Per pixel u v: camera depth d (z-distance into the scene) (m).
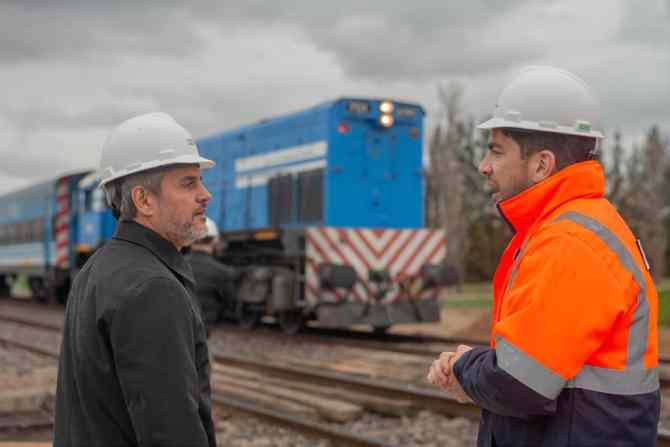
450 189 31.83
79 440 2.36
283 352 11.91
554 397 2.07
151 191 2.54
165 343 2.24
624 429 2.11
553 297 2.08
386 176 13.69
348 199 13.34
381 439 6.64
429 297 13.74
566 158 2.37
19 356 12.12
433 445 6.43
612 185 33.88
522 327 2.10
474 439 6.55
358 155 13.48
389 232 13.49
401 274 13.53
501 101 2.45
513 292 2.20
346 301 13.09
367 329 16.22
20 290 46.28
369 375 9.48
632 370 2.14
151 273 2.33
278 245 14.91
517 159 2.40
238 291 15.21
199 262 5.92
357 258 13.25
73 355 2.41
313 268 13.04
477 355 2.27
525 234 2.40
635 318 2.17
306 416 7.36
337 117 13.34
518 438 2.23
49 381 8.74
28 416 7.19
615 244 2.18
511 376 2.08
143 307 2.26
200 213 2.62
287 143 14.42
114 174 2.56
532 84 2.39
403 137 13.89
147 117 2.63
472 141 36.94
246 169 15.63
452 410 7.31
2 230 31.27
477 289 32.62
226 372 9.80
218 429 7.11
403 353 11.20
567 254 2.11
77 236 23.39
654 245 34.56
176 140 2.58
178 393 2.22
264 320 18.16
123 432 2.33
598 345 2.09
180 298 2.33
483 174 2.52
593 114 2.40
